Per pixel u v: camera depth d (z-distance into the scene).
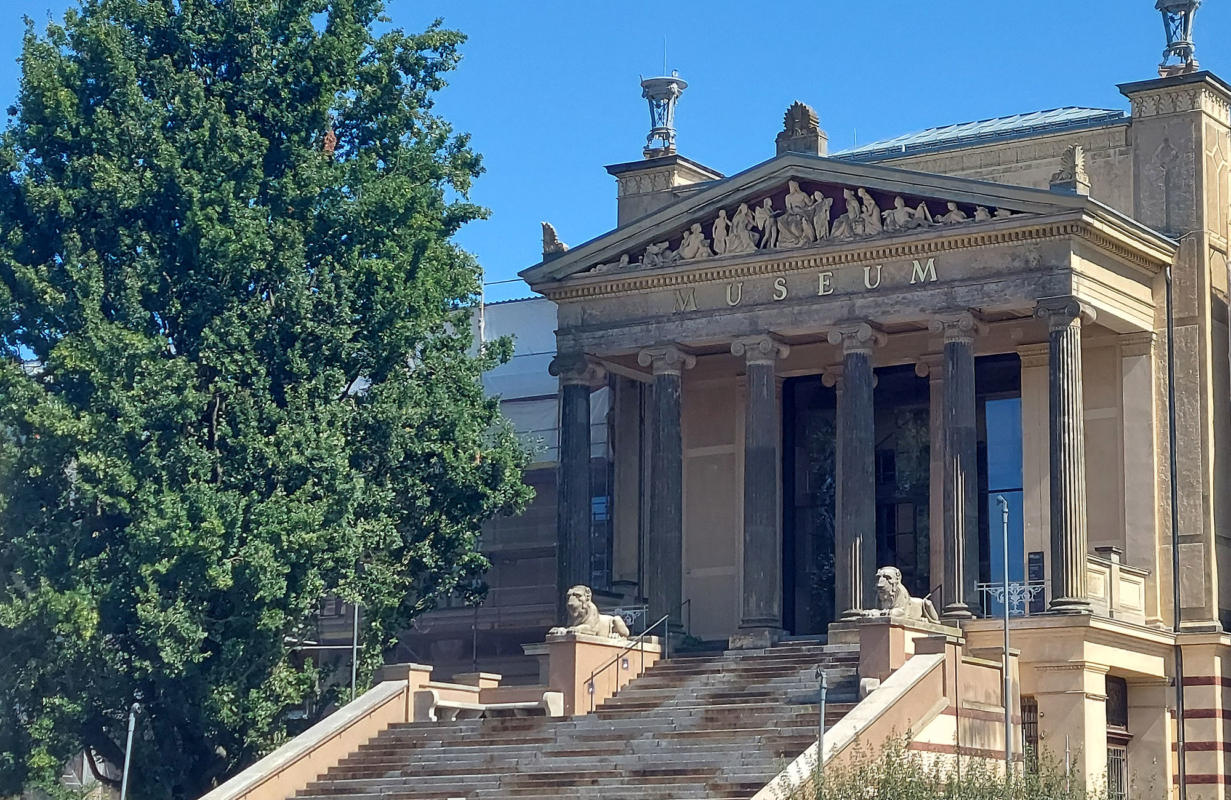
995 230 64.25
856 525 65.75
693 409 76.56
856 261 66.88
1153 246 66.44
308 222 67.62
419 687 63.84
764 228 68.56
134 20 68.12
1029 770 50.25
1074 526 62.38
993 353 70.88
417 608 70.56
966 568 64.00
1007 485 71.00
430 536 69.75
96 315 64.38
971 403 64.75
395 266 67.31
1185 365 66.94
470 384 70.69
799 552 75.38
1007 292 64.19
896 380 74.69
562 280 71.62
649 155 78.94
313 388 66.31
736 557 74.69
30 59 66.81
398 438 67.69
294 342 66.56
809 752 49.97
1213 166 68.56
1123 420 67.62
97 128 66.12
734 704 59.72
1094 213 63.12
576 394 71.25
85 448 63.72
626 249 70.56
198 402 64.12
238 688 63.66
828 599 74.62
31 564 64.06
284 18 68.44
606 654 62.78
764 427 67.88
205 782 65.62
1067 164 63.75
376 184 67.56
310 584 63.81
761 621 66.88
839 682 58.88
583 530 70.62
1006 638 54.41
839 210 67.56
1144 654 64.50
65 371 64.06
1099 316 65.12
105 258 67.06
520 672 86.56
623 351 70.56
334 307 66.50
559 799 53.78
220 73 69.25
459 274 71.25
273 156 68.62
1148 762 65.44
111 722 65.50
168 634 62.16
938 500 69.44
